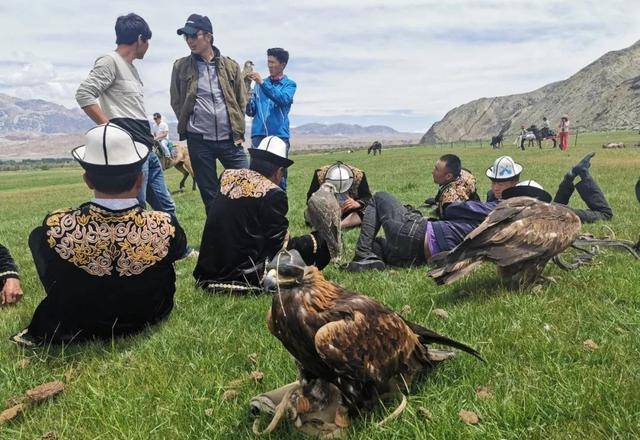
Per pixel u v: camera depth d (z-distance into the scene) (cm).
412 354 153
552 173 892
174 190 1034
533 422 142
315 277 139
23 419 165
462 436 139
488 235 230
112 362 196
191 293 274
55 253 201
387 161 1742
